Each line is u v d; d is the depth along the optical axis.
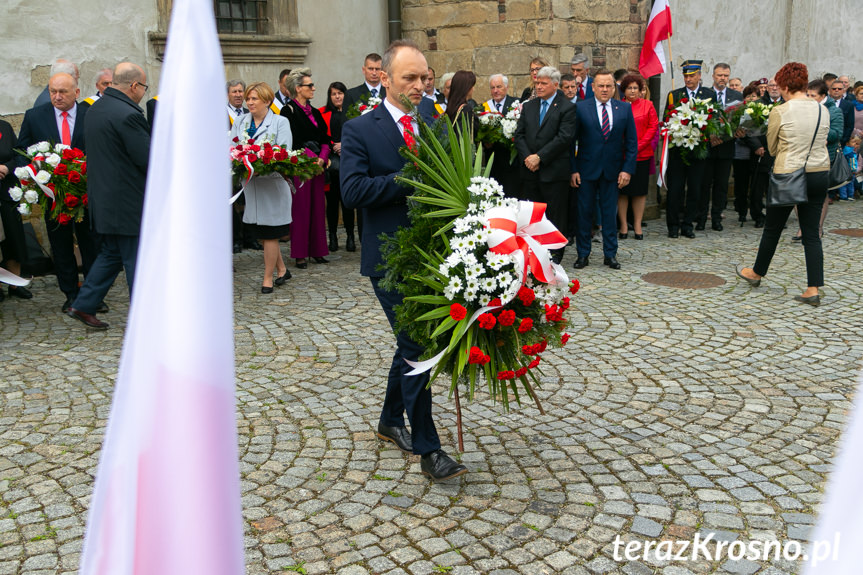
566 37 9.92
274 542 3.13
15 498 3.48
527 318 3.18
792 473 3.65
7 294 7.23
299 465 3.79
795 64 6.52
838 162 6.59
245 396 4.67
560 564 2.95
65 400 4.62
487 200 3.21
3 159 6.81
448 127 3.27
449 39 10.48
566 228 7.91
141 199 5.78
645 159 9.44
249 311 6.54
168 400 0.94
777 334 5.79
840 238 9.61
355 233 10.25
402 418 4.02
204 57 1.00
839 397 4.57
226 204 0.98
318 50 10.23
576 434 4.11
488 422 4.27
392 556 3.02
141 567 0.95
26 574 2.90
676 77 12.16
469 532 3.18
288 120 7.72
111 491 0.97
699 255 8.66
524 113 7.84
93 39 8.38
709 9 12.58
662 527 3.20
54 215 6.18
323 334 5.88
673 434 4.09
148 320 0.96
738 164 10.40
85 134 5.69
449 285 3.12
